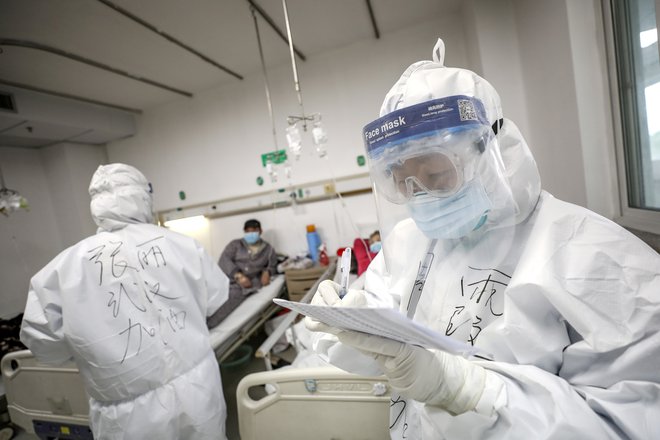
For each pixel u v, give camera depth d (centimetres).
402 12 230
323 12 210
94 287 111
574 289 47
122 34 198
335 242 298
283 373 98
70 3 164
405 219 80
